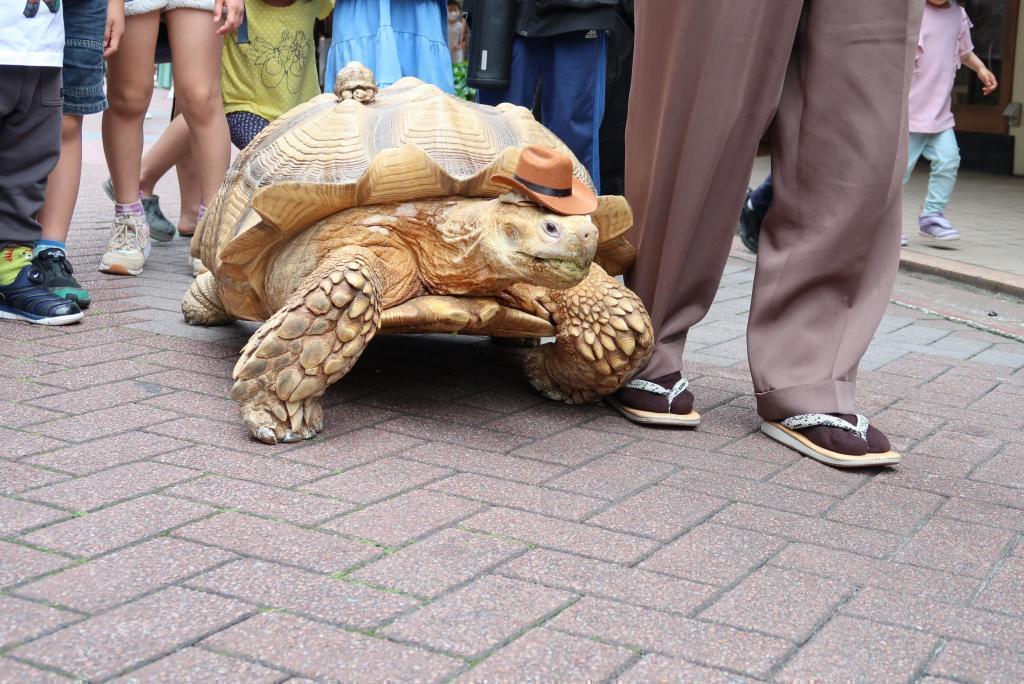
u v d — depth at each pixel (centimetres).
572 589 210
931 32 713
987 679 186
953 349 452
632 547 231
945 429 335
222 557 214
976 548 243
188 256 567
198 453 272
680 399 320
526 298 315
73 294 423
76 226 630
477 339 421
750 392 367
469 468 274
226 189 346
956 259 677
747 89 297
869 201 297
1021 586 224
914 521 257
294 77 558
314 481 258
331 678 174
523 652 185
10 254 399
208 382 336
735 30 293
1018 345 468
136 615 190
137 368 346
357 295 282
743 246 712
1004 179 1134
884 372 407
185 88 500
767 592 214
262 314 347
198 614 192
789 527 248
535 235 276
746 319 487
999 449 317
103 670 173
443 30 495
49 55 384
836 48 291
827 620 204
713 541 237
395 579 209
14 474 251
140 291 468
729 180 308
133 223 501
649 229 322
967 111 1222
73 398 311
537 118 531
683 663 185
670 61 306
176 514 234
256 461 269
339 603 198
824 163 299
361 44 475
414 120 315
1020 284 598
